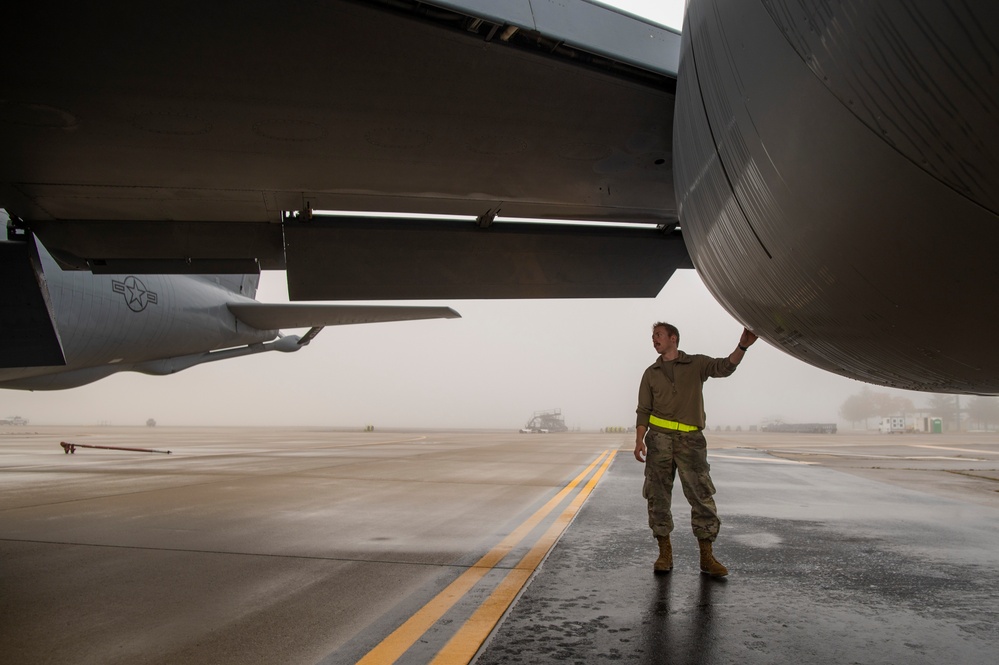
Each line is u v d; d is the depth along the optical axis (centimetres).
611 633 236
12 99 308
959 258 125
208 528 471
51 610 270
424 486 765
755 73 148
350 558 370
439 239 489
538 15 275
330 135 351
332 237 475
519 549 392
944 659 212
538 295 553
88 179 397
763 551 386
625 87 311
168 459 1306
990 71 99
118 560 365
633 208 465
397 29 268
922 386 187
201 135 348
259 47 275
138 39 266
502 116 336
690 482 326
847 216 136
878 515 541
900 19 107
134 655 218
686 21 197
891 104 115
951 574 330
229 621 254
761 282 182
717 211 186
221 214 461
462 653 215
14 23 253
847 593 292
